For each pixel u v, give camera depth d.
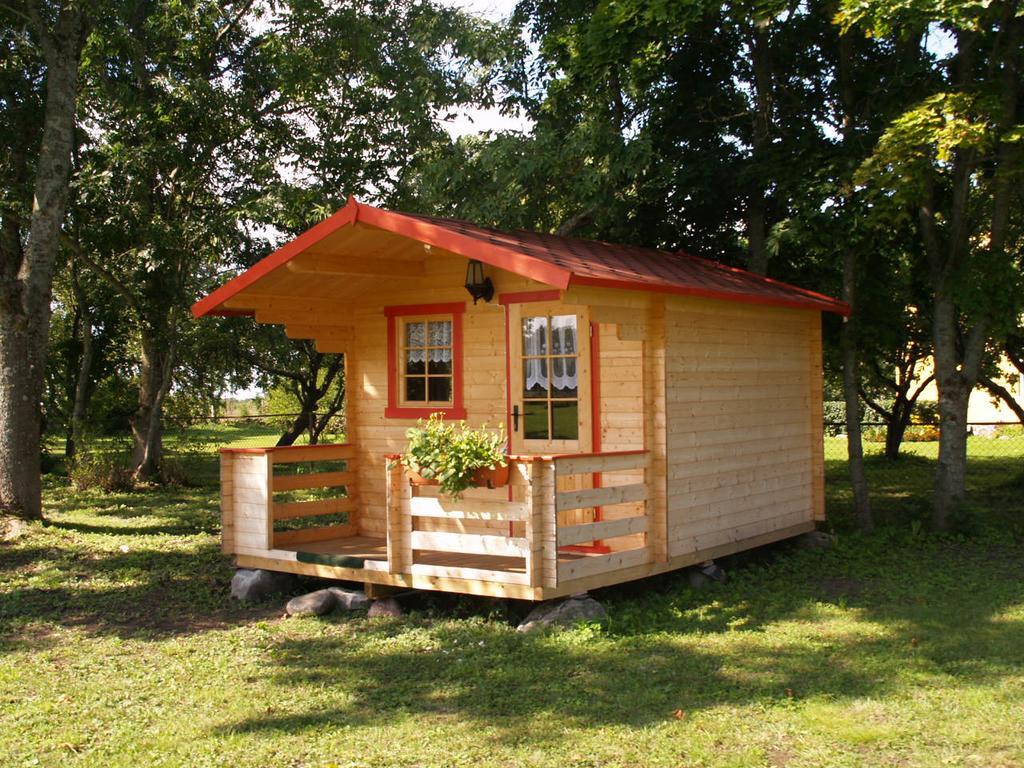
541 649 6.97
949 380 12.14
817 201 11.83
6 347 13.29
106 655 7.13
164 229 17.72
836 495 16.70
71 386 23.33
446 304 9.75
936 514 12.20
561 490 9.16
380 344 10.34
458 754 5.05
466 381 9.62
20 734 5.46
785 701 5.74
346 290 10.15
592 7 14.55
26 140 16.28
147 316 19.31
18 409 13.32
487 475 7.53
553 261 7.75
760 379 10.23
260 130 19.02
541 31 15.78
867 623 7.65
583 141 13.51
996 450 24.47
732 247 14.44
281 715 5.72
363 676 6.48
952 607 8.14
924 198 11.66
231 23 19.08
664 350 8.49
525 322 9.04
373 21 18.88
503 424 8.37
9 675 6.59
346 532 10.37
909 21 10.12
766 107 13.44
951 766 4.74
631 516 8.74
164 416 23.55
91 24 13.96
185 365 22.89
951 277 11.80
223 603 8.87
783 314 10.80
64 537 12.55
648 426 8.52
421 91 18.22
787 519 10.73
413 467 7.95
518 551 7.45
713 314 9.34
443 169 14.96
